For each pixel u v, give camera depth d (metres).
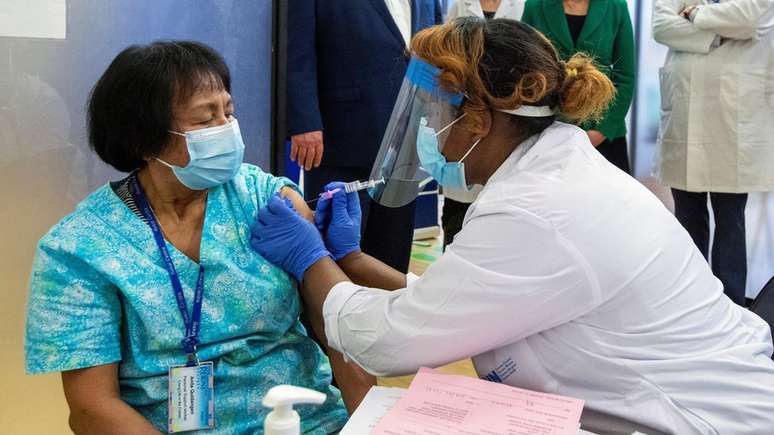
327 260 1.29
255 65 1.84
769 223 3.21
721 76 2.88
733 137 2.89
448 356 1.07
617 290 1.04
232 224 1.28
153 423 1.20
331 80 2.16
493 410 0.94
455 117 1.16
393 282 1.48
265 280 1.27
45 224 1.57
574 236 1.02
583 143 1.16
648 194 1.15
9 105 1.48
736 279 3.02
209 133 1.18
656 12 3.09
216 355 1.21
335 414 1.36
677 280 1.10
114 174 1.65
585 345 1.08
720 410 1.05
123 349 1.19
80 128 1.58
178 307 1.19
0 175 1.49
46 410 1.63
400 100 1.33
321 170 2.26
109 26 1.57
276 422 0.75
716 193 3.01
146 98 1.14
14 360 1.58
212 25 1.73
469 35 1.11
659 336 1.07
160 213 1.24
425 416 0.94
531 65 1.08
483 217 1.06
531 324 1.04
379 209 2.25
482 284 1.02
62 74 1.53
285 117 2.03
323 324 1.33
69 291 1.12
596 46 2.79
